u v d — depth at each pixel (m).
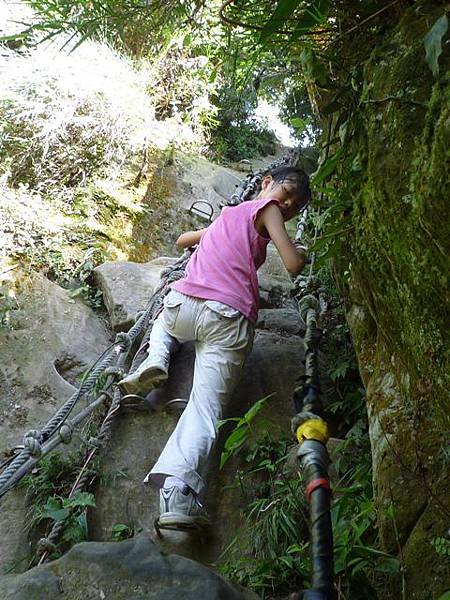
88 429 2.57
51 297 3.26
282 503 2.06
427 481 1.50
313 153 4.79
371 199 1.24
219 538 2.15
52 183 4.28
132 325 3.21
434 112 1.00
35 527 2.15
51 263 3.56
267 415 2.59
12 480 2.05
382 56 1.31
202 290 2.50
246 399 2.69
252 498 2.25
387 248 1.23
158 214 4.59
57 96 4.33
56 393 2.71
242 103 6.48
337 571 1.51
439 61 1.02
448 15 1.07
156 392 2.69
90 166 4.52
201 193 4.99
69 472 2.35
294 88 3.44
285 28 1.71
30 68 4.32
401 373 1.68
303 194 2.69
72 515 2.12
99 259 3.81
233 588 1.36
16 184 4.18
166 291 3.17
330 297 3.14
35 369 2.79
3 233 3.52
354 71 1.52
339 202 1.59
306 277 3.06
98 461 2.38
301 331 3.26
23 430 2.52
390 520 1.54
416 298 1.17
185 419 2.27
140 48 4.86
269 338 3.12
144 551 1.36
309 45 1.75
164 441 2.50
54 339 2.99
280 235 2.53
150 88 5.33
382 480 1.61
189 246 3.17
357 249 1.49
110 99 4.51
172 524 2.01
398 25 1.34
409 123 1.10
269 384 2.76
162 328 2.69
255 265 2.61
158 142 5.24
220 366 2.41
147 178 4.86
